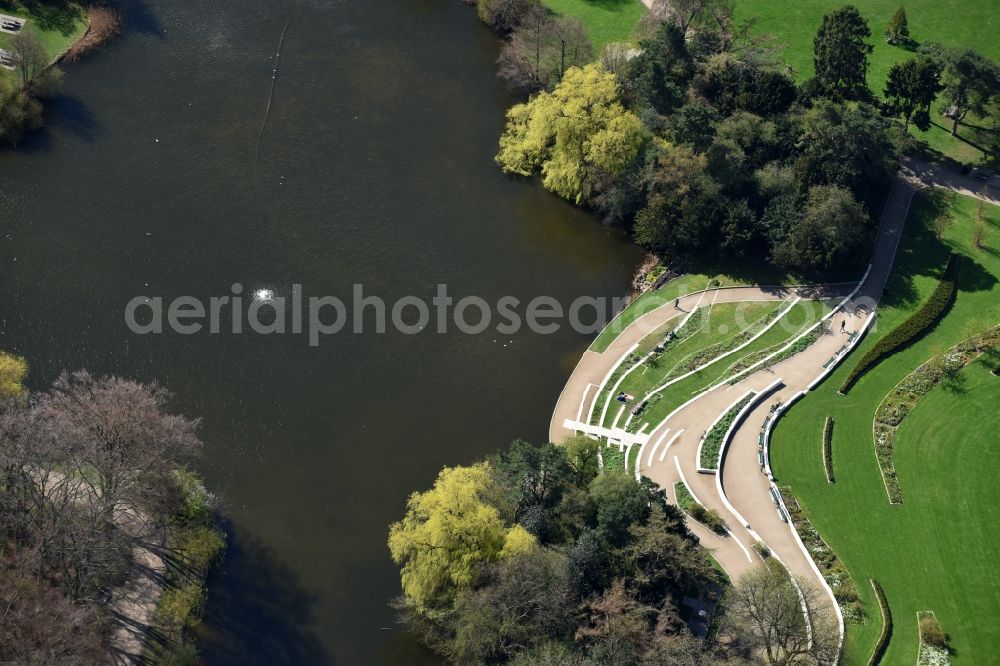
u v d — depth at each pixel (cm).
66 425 14750
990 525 16325
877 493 16738
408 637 15300
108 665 14262
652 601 14625
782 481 16888
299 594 15588
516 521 15575
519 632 14188
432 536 14600
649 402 18088
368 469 17050
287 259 19850
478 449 17475
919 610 15288
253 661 14862
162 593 15212
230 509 16375
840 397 18112
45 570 14125
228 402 17625
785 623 14288
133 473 15112
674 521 15362
